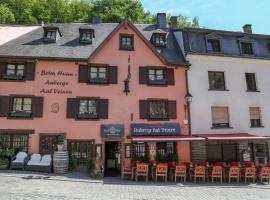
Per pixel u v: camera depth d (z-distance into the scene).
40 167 16.62
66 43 21.31
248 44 23.58
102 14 35.59
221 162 18.80
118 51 20.67
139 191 12.97
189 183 16.02
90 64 19.95
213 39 22.86
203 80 21.42
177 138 18.11
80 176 16.28
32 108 18.61
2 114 18.19
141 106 19.98
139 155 19.55
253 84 22.70
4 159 16.66
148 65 20.83
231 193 13.34
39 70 19.22
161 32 22.81
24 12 33.75
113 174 18.50
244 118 21.52
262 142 21.42
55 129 18.58
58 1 36.88
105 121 19.31
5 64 18.97
